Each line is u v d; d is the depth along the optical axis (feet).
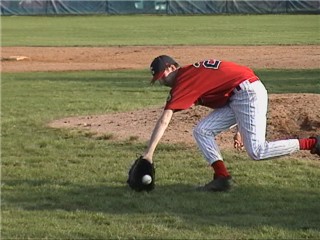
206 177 64.85
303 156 72.08
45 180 64.95
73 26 368.27
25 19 440.86
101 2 473.67
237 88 56.80
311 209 54.85
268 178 63.87
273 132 79.20
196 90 56.24
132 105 111.04
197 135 59.52
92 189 61.26
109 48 234.38
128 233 49.14
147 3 474.49
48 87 141.08
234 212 54.13
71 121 96.48
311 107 84.64
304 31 304.09
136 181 58.80
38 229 50.21
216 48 221.87
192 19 415.85
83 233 49.24
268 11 453.58
